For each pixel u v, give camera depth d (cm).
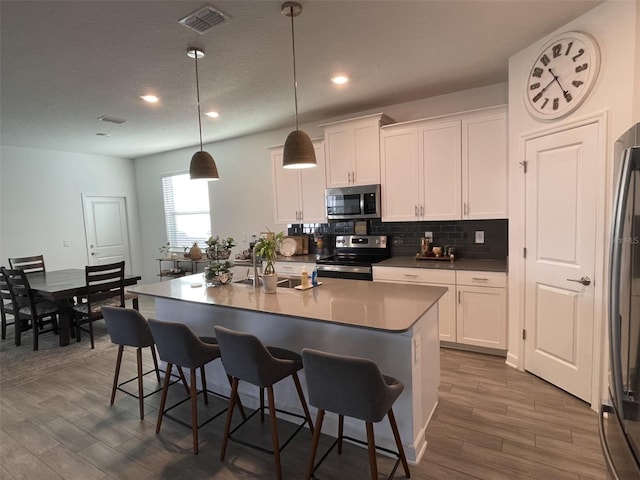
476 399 265
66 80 308
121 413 268
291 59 288
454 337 352
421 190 379
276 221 499
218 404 277
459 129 355
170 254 665
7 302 597
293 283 320
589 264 244
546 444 215
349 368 157
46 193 586
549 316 279
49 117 408
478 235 388
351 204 419
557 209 266
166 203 679
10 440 239
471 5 223
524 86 286
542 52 267
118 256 689
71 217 617
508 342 324
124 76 306
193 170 283
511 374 302
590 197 240
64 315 416
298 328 238
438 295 242
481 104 372
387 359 208
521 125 294
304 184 468
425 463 203
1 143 524
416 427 207
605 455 142
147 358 374
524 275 300
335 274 411
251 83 335
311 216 468
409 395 203
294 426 245
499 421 238
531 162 286
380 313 204
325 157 436
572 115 250
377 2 215
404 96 392
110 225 677
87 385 316
